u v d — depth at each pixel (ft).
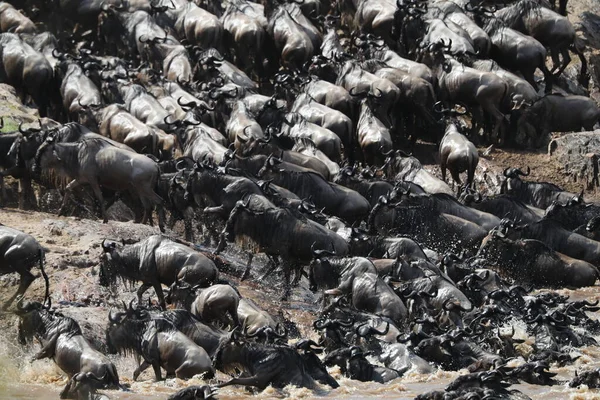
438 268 293.23
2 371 221.87
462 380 206.28
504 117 431.43
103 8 476.54
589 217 367.25
